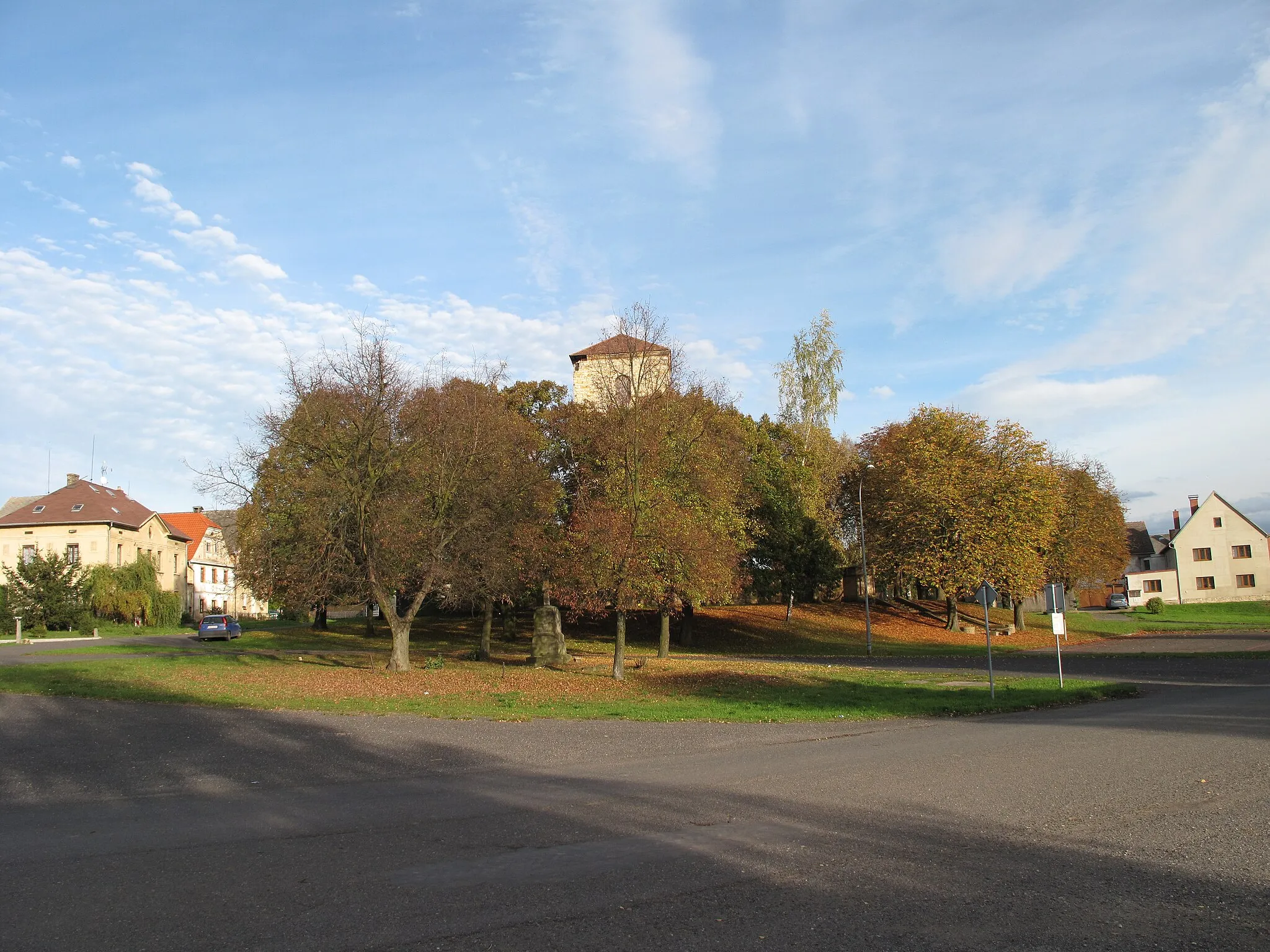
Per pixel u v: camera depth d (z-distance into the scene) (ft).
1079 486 187.11
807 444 172.55
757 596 164.66
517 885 21.75
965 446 162.30
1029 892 21.01
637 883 21.79
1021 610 182.29
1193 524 280.72
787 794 32.50
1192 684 79.97
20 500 277.64
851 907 19.98
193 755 43.19
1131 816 28.78
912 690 76.33
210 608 294.25
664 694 75.87
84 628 189.88
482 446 95.71
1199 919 19.19
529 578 104.73
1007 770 36.96
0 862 24.64
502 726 53.88
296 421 89.25
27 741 47.75
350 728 52.49
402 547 91.40
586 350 162.61
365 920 19.36
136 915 19.88
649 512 87.45
